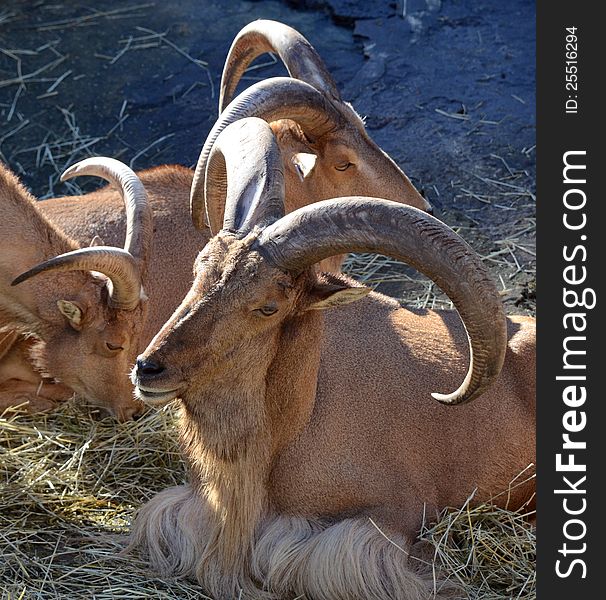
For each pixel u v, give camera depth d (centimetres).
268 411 221
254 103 253
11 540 243
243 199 212
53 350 272
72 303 263
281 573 226
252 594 227
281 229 206
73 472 263
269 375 218
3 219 265
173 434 271
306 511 230
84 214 290
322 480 229
